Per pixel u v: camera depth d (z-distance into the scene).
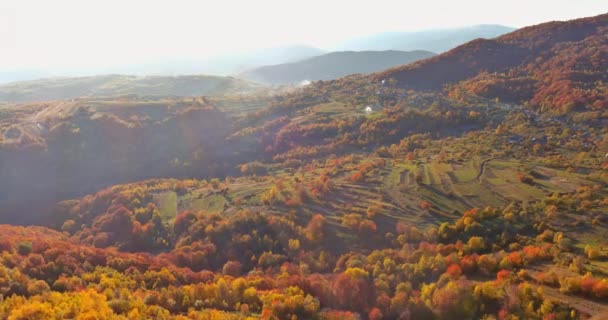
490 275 90.94
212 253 127.94
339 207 144.25
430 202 138.50
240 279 93.50
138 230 150.00
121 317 67.69
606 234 103.19
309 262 115.12
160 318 73.00
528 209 121.94
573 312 70.00
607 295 73.69
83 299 72.31
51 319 63.69
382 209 137.38
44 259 99.38
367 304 86.25
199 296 87.56
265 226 135.75
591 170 146.88
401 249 111.69
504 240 106.69
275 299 84.69
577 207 118.62
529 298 75.69
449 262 95.88
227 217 150.62
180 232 149.50
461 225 116.25
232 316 76.06
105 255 111.06
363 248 120.00
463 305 77.75
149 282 96.38
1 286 78.94
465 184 147.88
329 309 84.62
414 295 85.50
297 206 149.12
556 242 101.25
